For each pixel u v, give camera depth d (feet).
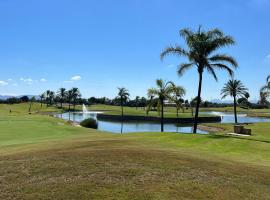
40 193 29.89
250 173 41.16
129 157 42.91
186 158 45.37
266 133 123.65
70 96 578.25
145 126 252.01
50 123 157.69
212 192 32.86
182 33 99.25
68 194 29.71
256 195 33.65
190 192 32.17
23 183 32.37
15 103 609.83
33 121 163.63
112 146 58.75
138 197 29.78
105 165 38.55
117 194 30.14
